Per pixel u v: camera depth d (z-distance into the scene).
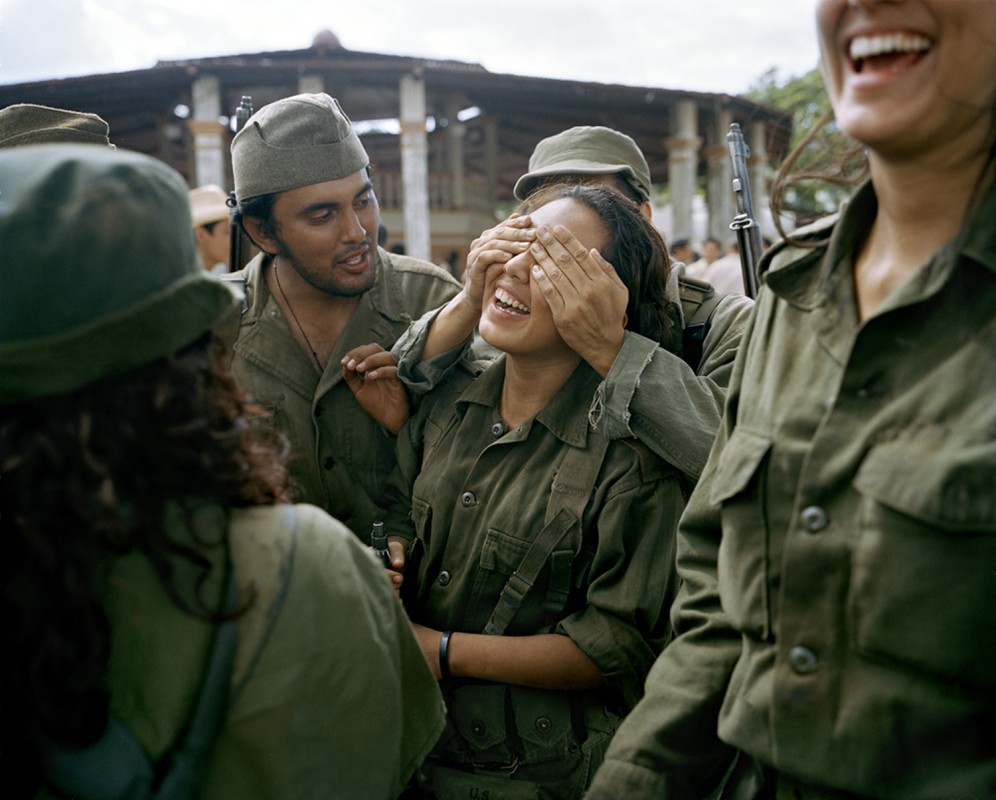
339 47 12.70
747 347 1.03
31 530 0.66
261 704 0.73
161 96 13.39
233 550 0.75
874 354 0.82
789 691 0.84
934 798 0.76
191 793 0.72
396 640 0.87
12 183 0.65
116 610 0.72
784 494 0.87
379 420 1.73
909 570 0.76
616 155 2.26
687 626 1.10
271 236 1.76
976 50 0.72
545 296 1.32
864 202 0.88
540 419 1.39
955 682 0.75
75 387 0.66
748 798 0.99
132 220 0.67
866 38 0.76
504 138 19.52
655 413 1.29
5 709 0.71
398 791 0.95
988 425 0.73
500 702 1.36
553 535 1.32
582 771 1.36
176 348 0.70
